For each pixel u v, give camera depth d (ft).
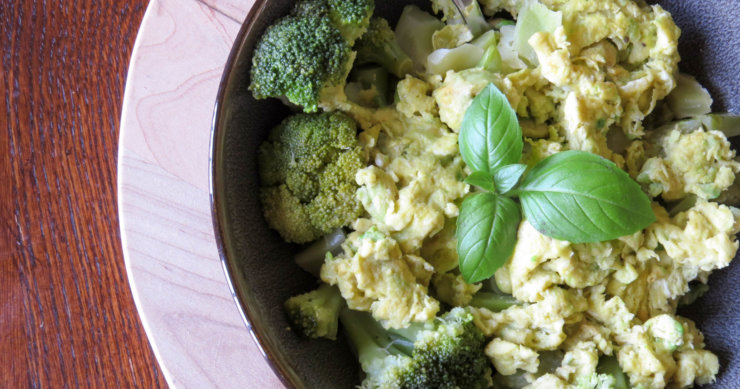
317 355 1.26
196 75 1.33
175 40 1.34
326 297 1.26
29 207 1.49
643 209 1.18
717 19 1.33
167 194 1.32
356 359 1.30
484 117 1.21
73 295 1.48
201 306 1.30
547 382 1.24
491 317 1.25
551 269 1.25
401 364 1.21
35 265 1.49
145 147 1.33
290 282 1.28
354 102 1.30
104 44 1.48
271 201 1.27
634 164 1.32
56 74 1.48
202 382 1.29
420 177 1.26
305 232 1.27
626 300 1.28
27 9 1.49
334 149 1.25
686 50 1.37
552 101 1.30
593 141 1.28
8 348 1.48
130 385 1.47
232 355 1.30
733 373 1.29
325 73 1.23
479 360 1.23
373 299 1.24
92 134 1.48
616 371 1.26
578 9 1.30
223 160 1.21
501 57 1.33
